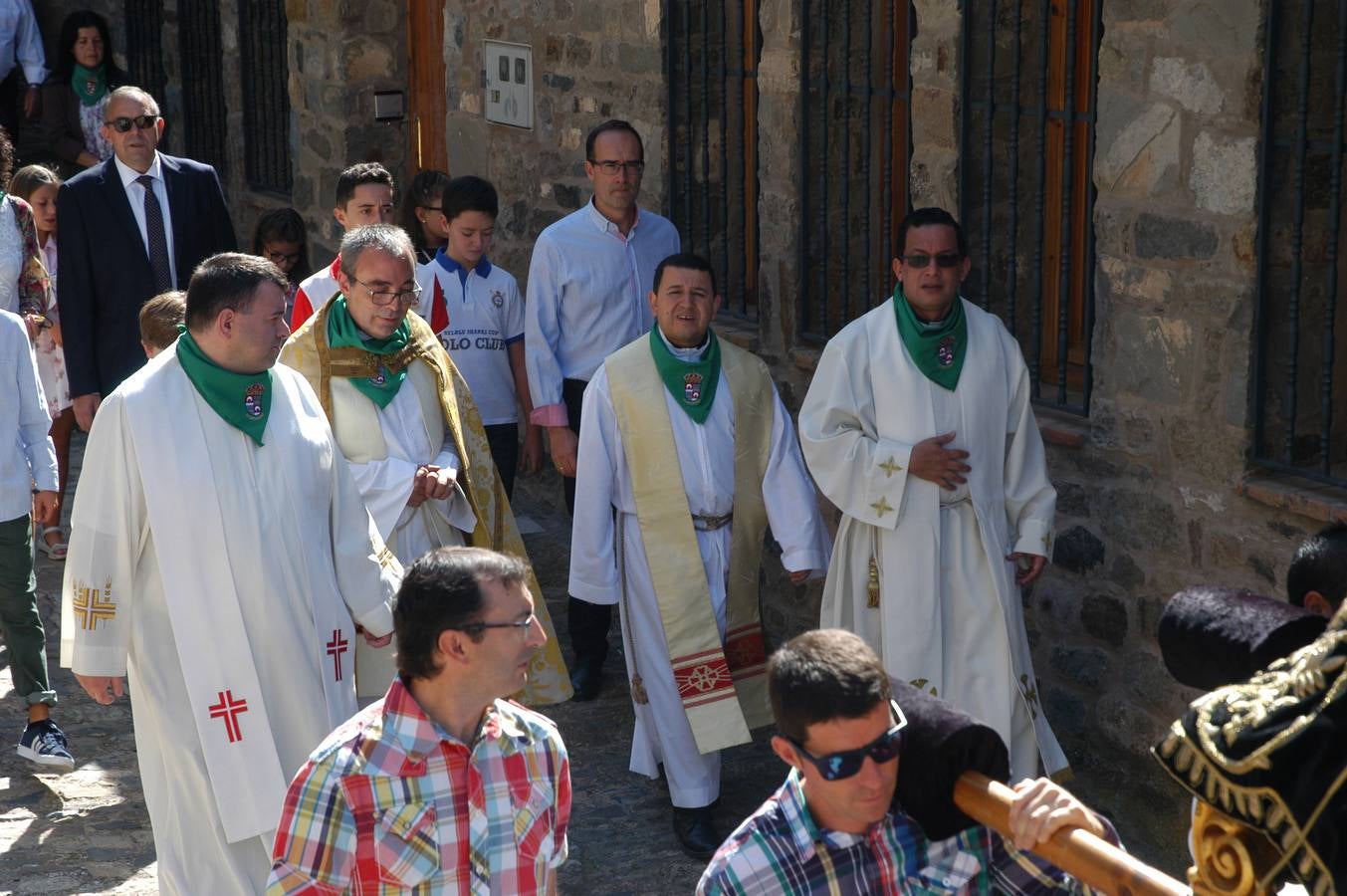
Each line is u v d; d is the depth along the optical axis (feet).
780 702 7.52
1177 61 15.61
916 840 7.80
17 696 20.77
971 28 18.29
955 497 15.48
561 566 25.26
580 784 18.24
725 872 7.79
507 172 27.61
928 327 15.37
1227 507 15.65
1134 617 16.80
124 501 13.05
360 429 15.79
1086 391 17.49
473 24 28.12
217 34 38.96
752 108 22.75
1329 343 14.82
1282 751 5.68
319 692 13.47
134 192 22.79
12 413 17.97
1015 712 15.71
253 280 13.08
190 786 13.29
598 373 17.10
